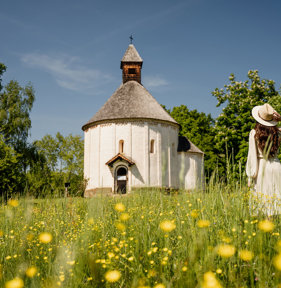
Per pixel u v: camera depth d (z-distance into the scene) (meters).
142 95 37.62
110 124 34.94
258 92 36.00
